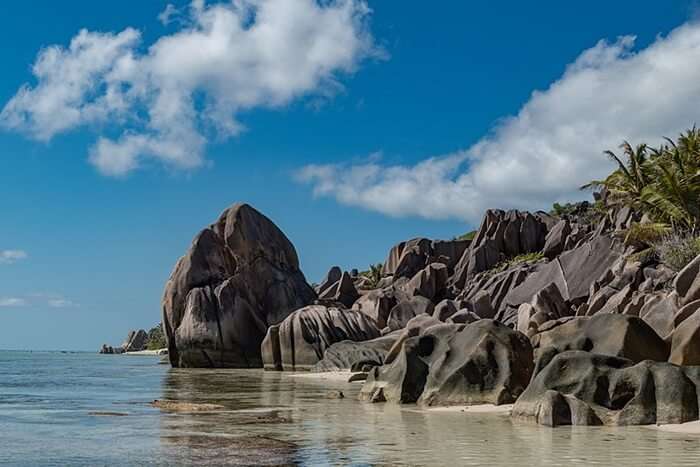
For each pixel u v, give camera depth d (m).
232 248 54.34
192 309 51.28
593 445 11.95
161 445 12.26
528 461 10.51
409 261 77.94
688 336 18.56
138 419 16.66
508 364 18.94
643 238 47.94
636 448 11.62
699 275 26.48
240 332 51.16
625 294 36.97
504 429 14.22
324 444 12.33
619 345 18.00
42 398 23.84
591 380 15.31
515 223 73.06
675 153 49.34
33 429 14.64
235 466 10.22
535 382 15.90
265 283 54.50
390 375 21.34
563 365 15.88
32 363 71.94
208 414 17.86
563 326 19.55
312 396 23.91
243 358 50.69
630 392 15.02
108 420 16.45
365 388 22.11
